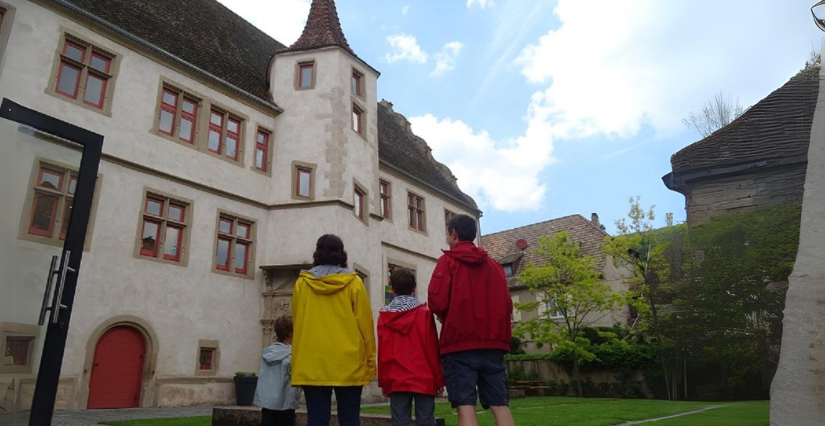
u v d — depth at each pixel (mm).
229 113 15617
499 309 3492
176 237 13586
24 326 3832
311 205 15906
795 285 3447
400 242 20812
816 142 3666
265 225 15891
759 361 11484
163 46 14477
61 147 4188
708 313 10969
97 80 12758
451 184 27156
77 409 10750
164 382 12250
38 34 11648
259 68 19000
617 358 20094
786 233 8320
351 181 16891
